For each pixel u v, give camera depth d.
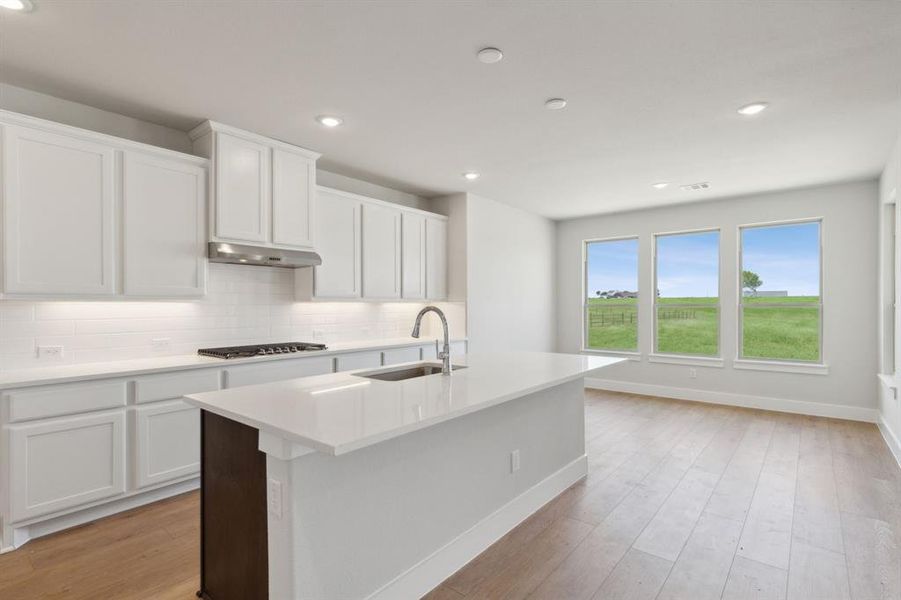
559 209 6.18
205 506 1.92
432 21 2.08
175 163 3.04
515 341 6.06
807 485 3.15
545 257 6.71
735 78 2.60
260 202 3.42
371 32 2.16
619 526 2.59
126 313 3.14
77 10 1.98
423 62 2.43
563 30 2.14
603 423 4.73
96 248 2.71
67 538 2.44
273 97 2.84
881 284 4.50
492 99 2.88
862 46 2.26
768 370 5.30
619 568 2.19
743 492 3.04
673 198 5.54
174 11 2.00
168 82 2.65
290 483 1.53
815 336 5.11
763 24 2.09
